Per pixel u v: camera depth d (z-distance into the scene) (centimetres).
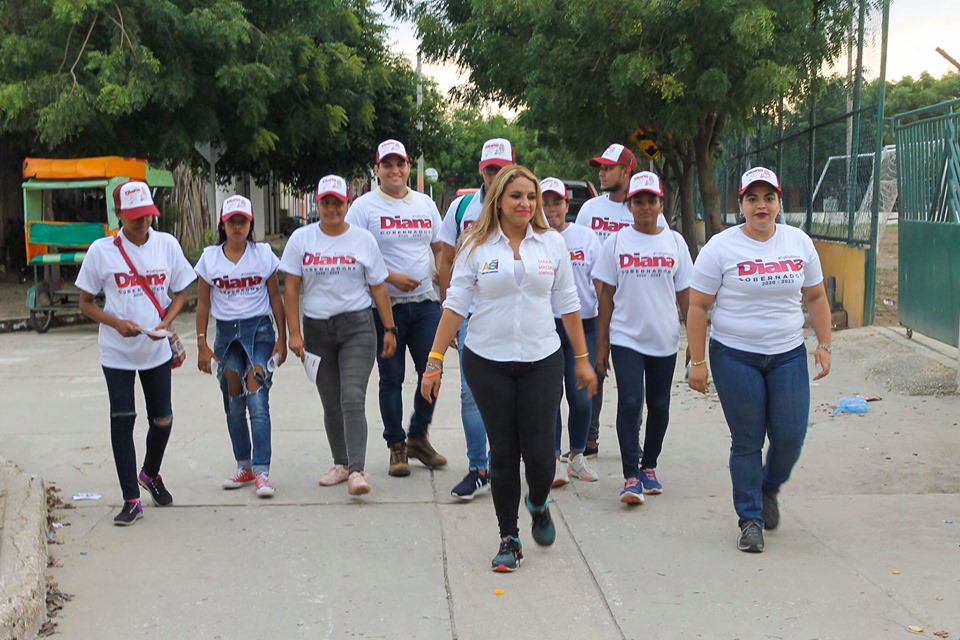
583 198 1902
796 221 1531
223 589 472
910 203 1091
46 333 1405
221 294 629
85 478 660
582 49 1312
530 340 471
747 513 514
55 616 441
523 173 468
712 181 1470
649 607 446
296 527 559
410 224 653
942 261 980
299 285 626
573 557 510
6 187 1972
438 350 480
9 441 756
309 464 691
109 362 557
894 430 743
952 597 451
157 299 564
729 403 512
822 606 443
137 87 1459
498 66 1468
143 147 1689
